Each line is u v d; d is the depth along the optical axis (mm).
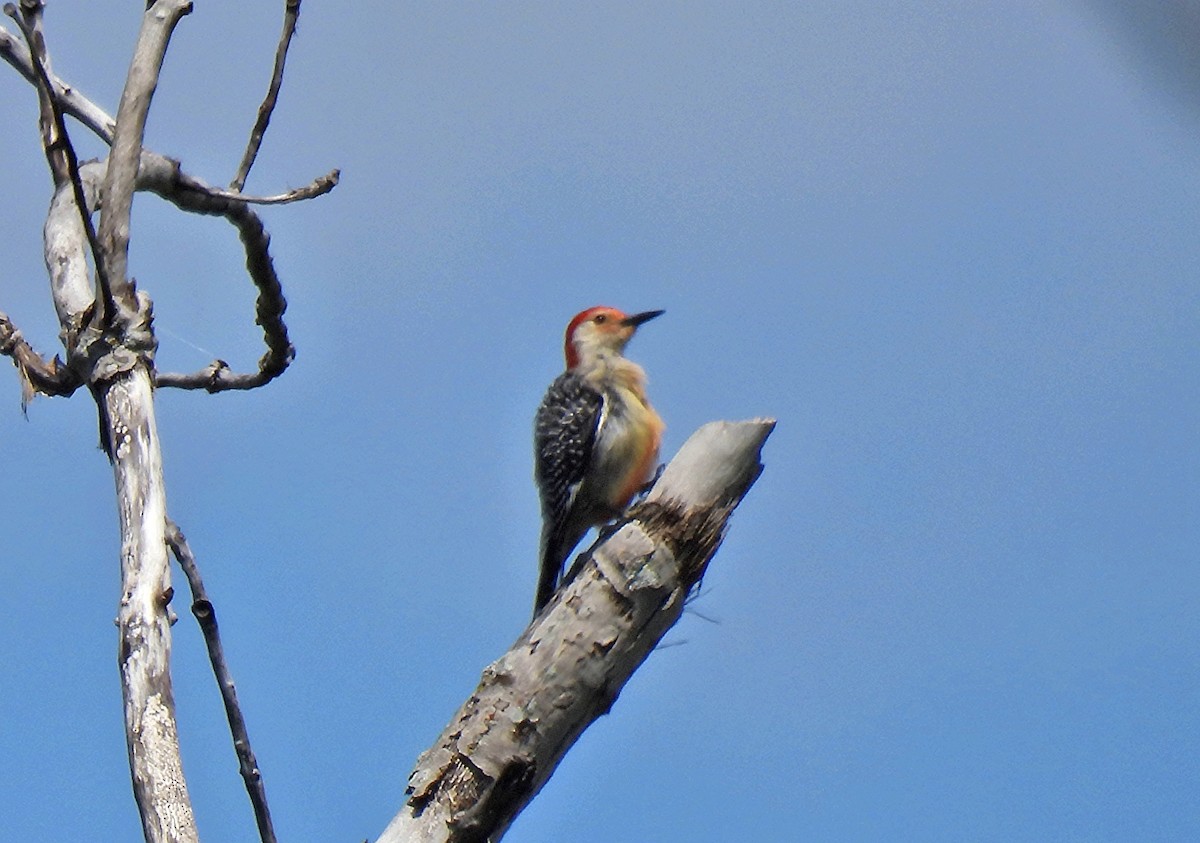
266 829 9320
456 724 10031
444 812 9812
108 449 9953
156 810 8062
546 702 9984
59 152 11453
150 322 10133
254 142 12297
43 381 10852
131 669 8578
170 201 12352
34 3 9602
